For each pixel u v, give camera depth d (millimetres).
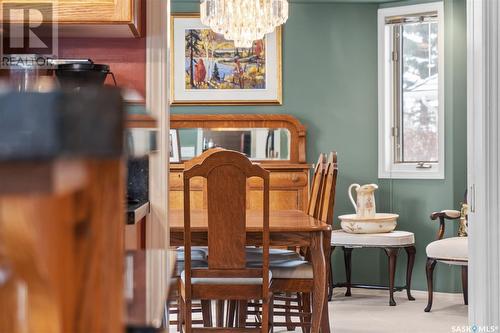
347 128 6938
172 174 6547
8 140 586
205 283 3529
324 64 6930
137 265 1556
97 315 717
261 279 3611
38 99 594
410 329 5176
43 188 561
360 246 6203
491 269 2941
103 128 623
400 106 6840
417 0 6688
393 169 6844
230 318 4465
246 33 4988
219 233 3461
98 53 2881
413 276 6723
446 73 6574
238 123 6840
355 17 6906
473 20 3029
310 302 4652
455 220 6531
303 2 6883
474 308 3061
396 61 6848
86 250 706
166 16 2896
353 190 6938
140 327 895
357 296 6574
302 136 6785
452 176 6551
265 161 6844
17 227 584
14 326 726
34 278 620
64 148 589
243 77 6922
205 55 6906
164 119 2879
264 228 3477
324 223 4031
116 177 742
